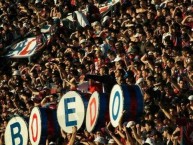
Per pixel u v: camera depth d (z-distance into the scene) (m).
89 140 52.03
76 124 50.47
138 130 50.16
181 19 57.69
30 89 61.97
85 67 59.03
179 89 52.12
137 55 56.97
